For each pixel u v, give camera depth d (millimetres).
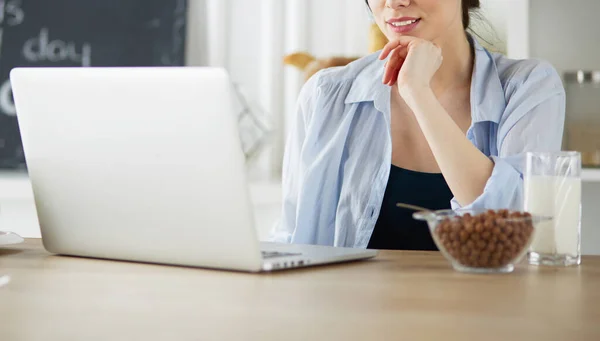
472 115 1866
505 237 1114
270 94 3314
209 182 1106
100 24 3322
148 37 3309
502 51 2629
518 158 1610
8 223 3121
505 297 940
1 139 3293
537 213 1229
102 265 1211
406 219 1887
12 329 769
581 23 2830
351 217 1906
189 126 1102
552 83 1854
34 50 3326
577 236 1231
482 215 1139
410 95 1606
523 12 2617
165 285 1024
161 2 3307
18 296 944
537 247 1234
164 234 1178
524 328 772
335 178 1943
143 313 845
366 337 736
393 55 1704
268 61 3309
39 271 1149
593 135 2684
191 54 3342
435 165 1913
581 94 2703
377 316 829
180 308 871
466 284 1034
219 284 1029
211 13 3316
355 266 1208
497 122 1851
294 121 2080
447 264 1236
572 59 2836
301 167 1997
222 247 1128
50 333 753
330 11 3285
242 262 1118
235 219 1102
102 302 905
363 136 1951
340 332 755
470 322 798
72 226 1279
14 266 1200
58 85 1211
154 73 1117
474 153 1604
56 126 1232
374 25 2734
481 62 1894
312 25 3301
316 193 1947
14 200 3111
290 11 3277
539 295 953
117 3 3314
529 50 2719
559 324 790
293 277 1093
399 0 1796
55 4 3324
